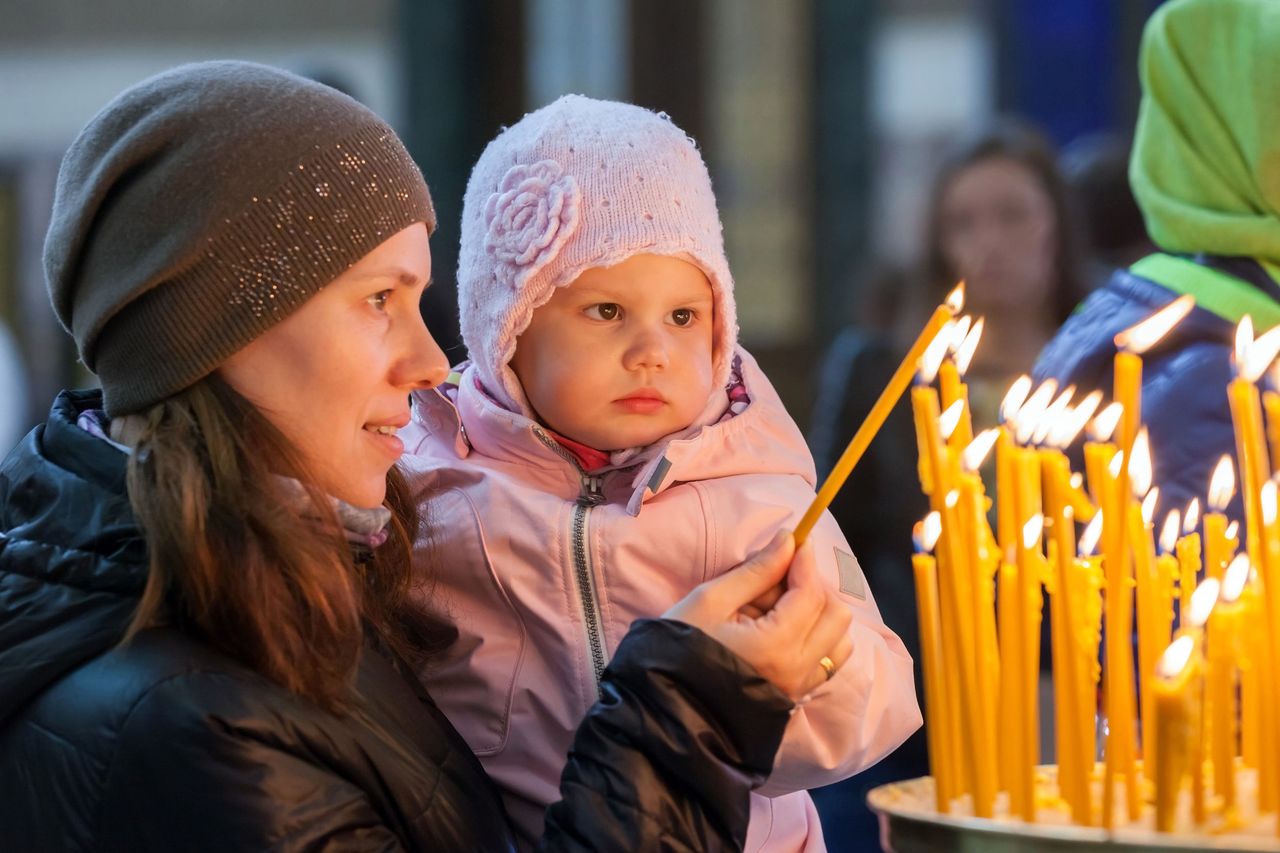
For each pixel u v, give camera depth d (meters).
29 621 1.76
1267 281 2.45
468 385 2.37
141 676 1.69
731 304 2.28
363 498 1.89
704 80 7.83
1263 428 2.46
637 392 2.21
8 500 1.87
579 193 2.20
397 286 1.89
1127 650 1.49
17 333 7.91
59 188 1.86
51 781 1.70
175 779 1.65
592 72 7.81
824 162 7.84
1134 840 1.36
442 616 2.24
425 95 7.75
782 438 2.33
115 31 7.97
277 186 1.78
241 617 1.71
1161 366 2.45
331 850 1.67
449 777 1.88
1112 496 1.50
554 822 1.74
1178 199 2.58
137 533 1.75
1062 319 4.20
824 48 7.78
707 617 1.76
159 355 1.78
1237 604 1.51
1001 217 4.14
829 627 1.80
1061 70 7.50
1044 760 3.27
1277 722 1.48
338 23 7.86
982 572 1.55
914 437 4.07
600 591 2.18
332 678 1.75
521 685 2.21
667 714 1.72
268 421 1.80
